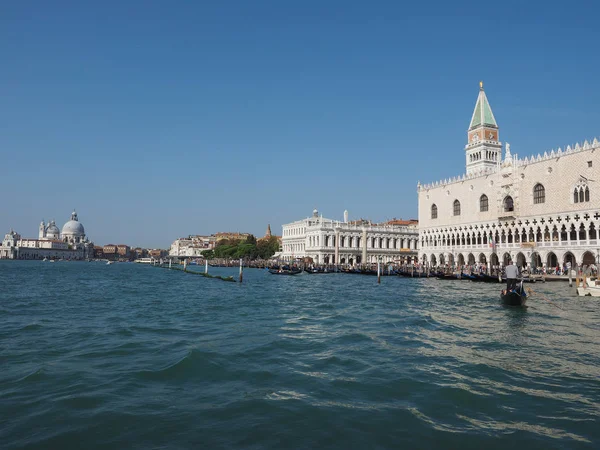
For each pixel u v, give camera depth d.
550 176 74.38
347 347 20.05
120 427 11.17
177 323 27.36
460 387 14.26
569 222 70.81
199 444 10.27
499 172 84.12
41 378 15.20
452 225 97.19
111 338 22.42
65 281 73.31
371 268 96.00
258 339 21.91
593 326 25.31
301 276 89.00
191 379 15.24
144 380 15.12
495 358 17.97
